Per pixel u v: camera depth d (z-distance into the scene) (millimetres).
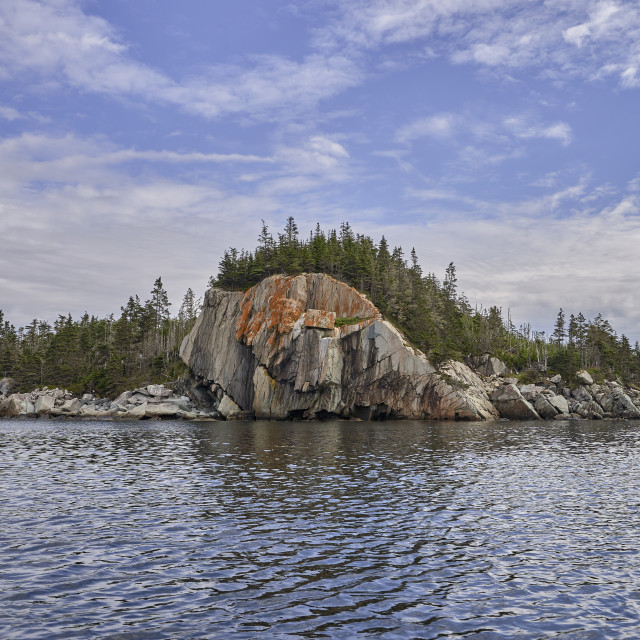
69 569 21281
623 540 25953
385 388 129000
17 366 181500
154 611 17531
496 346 184750
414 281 169250
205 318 150875
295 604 18188
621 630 16500
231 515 30000
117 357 172125
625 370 179875
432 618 17234
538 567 22141
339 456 55312
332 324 132125
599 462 52281
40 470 46531
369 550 24078
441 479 41875
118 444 68938
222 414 137250
